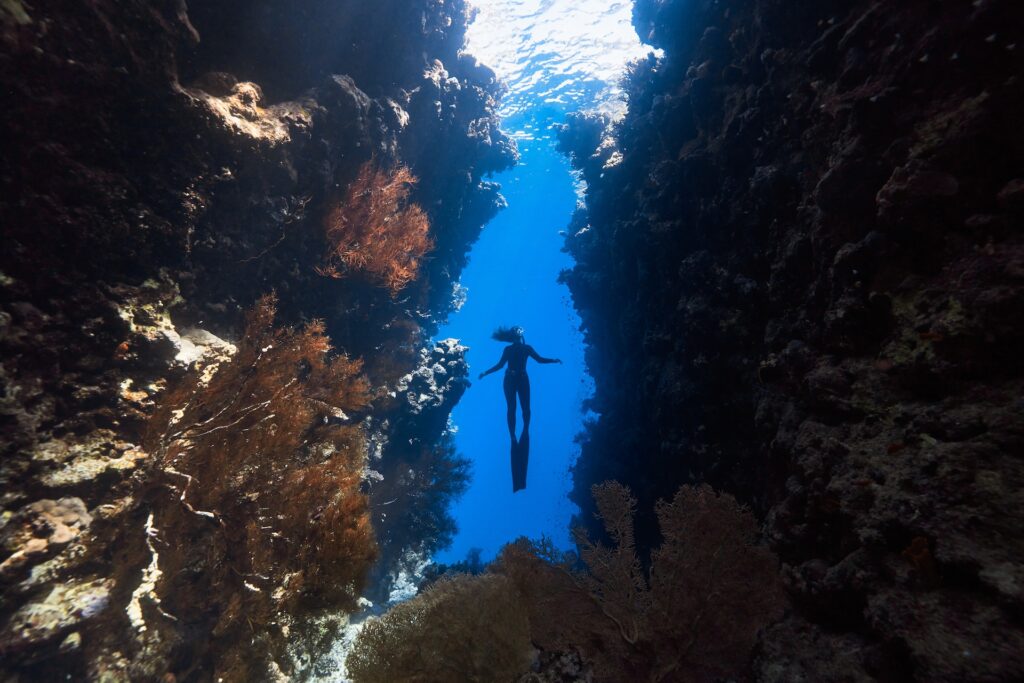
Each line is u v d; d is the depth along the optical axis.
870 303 4.24
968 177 3.67
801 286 6.10
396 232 10.09
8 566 4.04
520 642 2.61
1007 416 2.72
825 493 3.63
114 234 5.62
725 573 3.05
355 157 9.16
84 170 5.32
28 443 4.59
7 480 4.40
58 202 5.14
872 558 2.85
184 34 6.29
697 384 8.38
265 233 7.70
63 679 4.13
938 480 2.69
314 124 8.15
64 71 4.99
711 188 8.91
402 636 2.55
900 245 4.11
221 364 6.05
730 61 9.16
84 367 5.21
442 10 11.96
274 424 6.08
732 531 3.15
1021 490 2.38
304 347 6.73
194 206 6.48
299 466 6.55
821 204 5.04
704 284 8.48
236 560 5.27
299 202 8.12
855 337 4.36
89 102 5.28
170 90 5.95
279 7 8.13
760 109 7.40
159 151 6.09
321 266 9.20
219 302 7.32
